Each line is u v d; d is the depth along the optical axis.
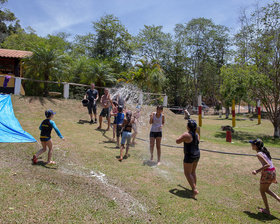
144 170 5.62
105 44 27.58
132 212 3.56
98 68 14.59
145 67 20.06
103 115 9.87
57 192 3.84
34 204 3.36
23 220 2.95
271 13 15.26
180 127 14.25
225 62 38.91
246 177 6.12
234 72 16.09
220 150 9.35
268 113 15.42
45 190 3.84
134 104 15.88
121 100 10.20
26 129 7.77
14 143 6.12
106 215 3.36
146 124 13.16
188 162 4.52
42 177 4.35
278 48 15.00
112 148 7.21
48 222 2.98
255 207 4.50
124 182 4.68
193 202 4.22
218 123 22.80
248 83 15.19
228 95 17.31
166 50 39.72
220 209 4.13
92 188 4.18
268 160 4.39
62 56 13.20
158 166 6.16
